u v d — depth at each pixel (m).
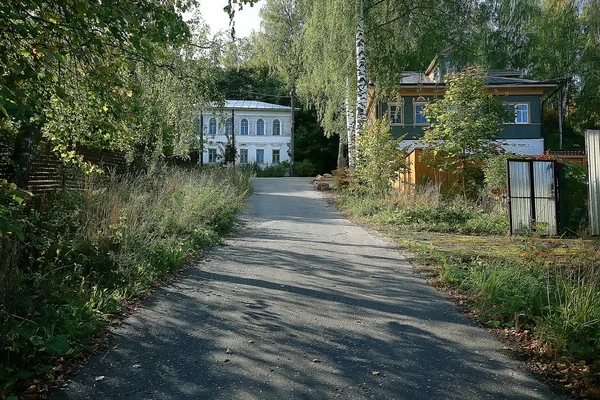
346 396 3.52
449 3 17.81
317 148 52.66
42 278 5.34
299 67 24.33
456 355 4.28
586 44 31.39
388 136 16.27
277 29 29.64
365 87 17.28
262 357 4.21
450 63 18.77
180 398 3.49
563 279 5.69
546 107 45.72
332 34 17.66
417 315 5.39
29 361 3.98
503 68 35.66
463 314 5.46
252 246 9.69
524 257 6.97
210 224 11.40
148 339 4.63
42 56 4.27
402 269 7.65
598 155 11.34
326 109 23.16
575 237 11.30
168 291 6.30
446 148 15.51
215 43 11.32
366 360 4.16
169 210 10.22
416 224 12.55
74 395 3.54
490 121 15.55
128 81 6.17
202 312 5.45
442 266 7.43
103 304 5.48
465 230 11.91
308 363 4.09
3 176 6.90
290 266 7.83
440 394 3.56
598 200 11.31
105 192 9.12
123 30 4.79
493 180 14.31
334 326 5.01
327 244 9.98
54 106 5.97
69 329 4.51
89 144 7.20
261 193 22.70
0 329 4.02
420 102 28.50
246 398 3.49
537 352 4.34
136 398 3.49
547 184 11.54
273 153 53.22
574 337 4.45
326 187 24.52
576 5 23.88
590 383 3.73
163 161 15.63
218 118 13.27
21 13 4.32
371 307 5.66
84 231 7.09
